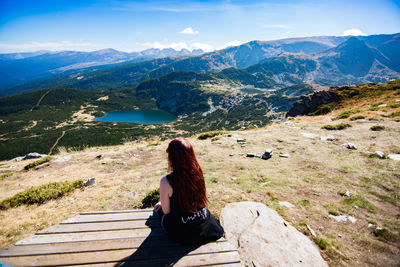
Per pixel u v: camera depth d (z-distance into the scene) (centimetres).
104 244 361
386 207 610
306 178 827
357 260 414
